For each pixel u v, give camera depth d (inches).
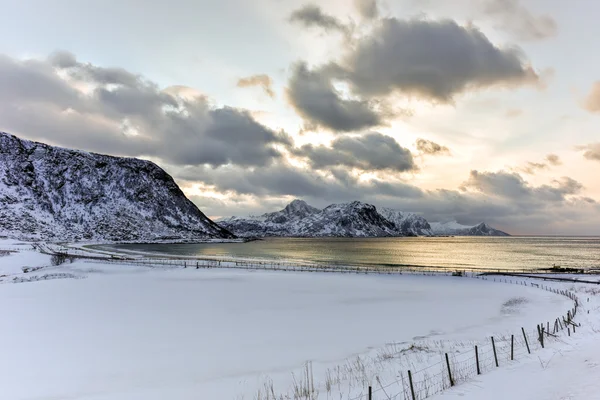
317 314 1222.9
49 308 1216.8
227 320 1111.0
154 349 812.6
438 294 1786.4
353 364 702.5
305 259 4751.5
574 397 396.5
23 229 6092.5
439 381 537.6
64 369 683.4
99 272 2361.0
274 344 861.8
